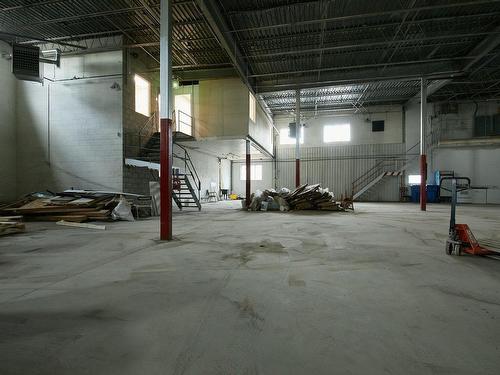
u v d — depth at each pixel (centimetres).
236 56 938
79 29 892
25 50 829
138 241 475
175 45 975
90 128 957
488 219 794
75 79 966
